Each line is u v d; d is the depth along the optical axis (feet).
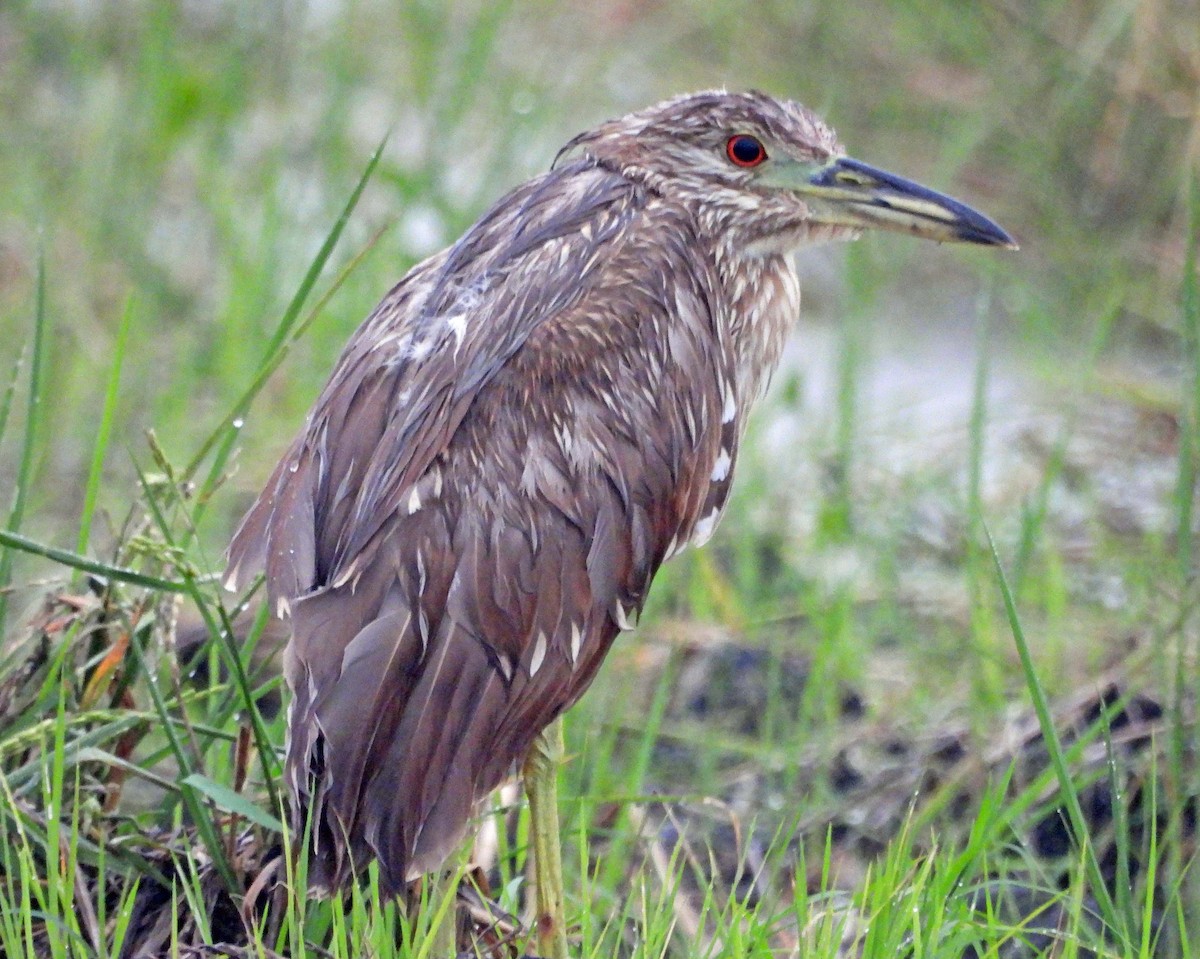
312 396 45.75
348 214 29.27
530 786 27.25
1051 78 53.98
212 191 53.67
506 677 25.36
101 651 28.91
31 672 28.73
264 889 26.76
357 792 24.06
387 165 53.31
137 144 55.31
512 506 25.81
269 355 29.37
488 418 26.08
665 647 38.47
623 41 60.64
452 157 56.08
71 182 54.49
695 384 28.45
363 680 24.21
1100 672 35.63
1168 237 49.55
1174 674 33.71
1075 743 31.68
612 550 26.76
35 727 26.81
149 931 27.04
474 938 26.58
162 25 58.08
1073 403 42.29
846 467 42.47
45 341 45.75
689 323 28.68
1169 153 51.24
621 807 31.42
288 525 26.25
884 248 51.78
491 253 28.45
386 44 61.36
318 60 60.64
